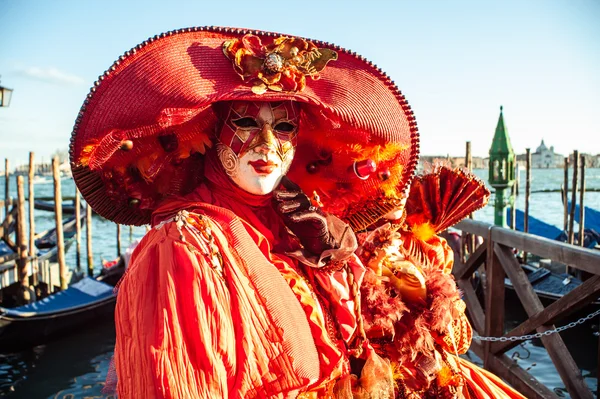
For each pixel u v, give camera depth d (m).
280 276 1.31
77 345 9.38
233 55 1.32
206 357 1.09
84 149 1.26
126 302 1.16
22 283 10.95
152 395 1.04
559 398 3.91
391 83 1.52
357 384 1.50
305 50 1.39
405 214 1.94
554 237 13.90
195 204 1.34
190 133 1.41
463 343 1.89
